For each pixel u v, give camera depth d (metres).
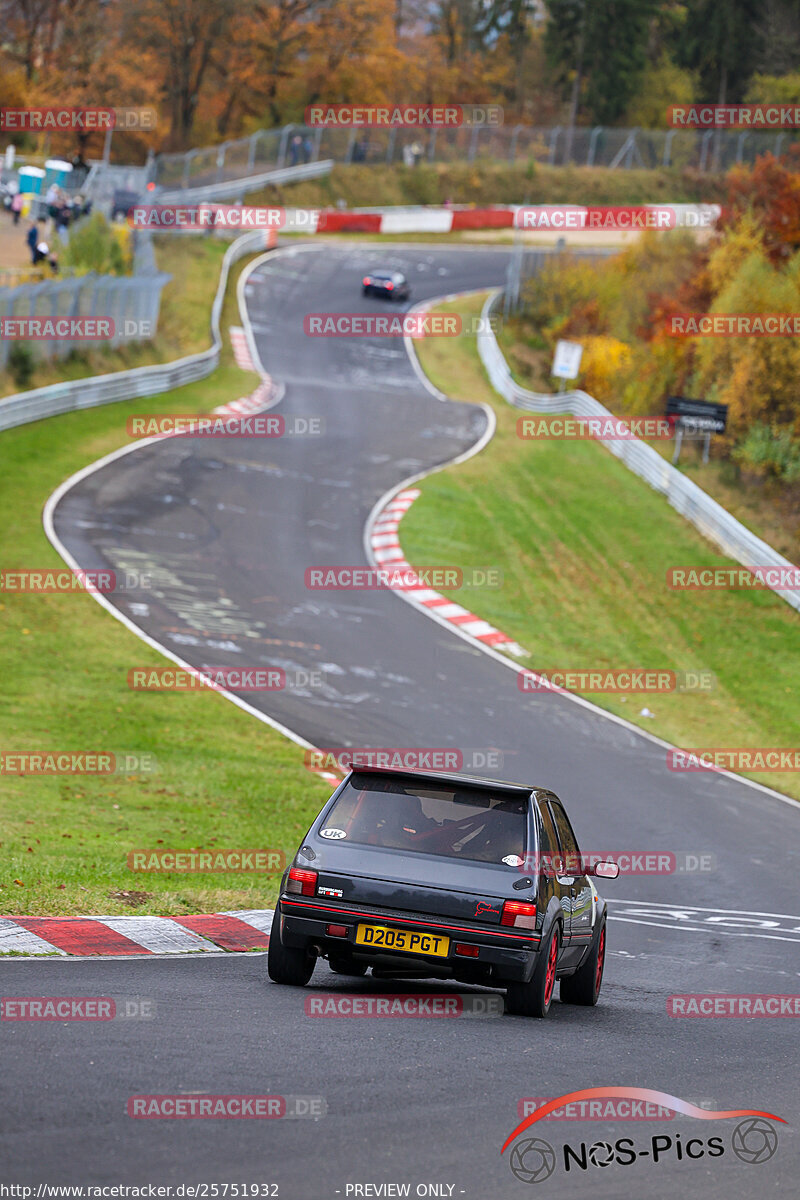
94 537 125.56
